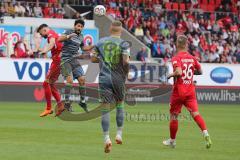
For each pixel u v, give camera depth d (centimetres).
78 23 5647
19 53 9012
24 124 5238
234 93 9762
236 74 9788
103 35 10388
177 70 3819
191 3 11894
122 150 3791
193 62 3881
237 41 11225
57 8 10369
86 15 10531
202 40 10869
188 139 4500
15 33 9250
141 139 4406
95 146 3934
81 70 5766
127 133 4797
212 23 11344
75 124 5359
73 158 3409
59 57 5644
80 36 5688
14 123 5319
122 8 10850
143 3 11294
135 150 3809
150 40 10438
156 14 11056
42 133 4600
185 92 3856
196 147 4034
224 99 9706
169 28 10919
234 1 12138
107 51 3778
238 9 12019
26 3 10188
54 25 9850
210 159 3506
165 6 11638
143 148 3912
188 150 3875
